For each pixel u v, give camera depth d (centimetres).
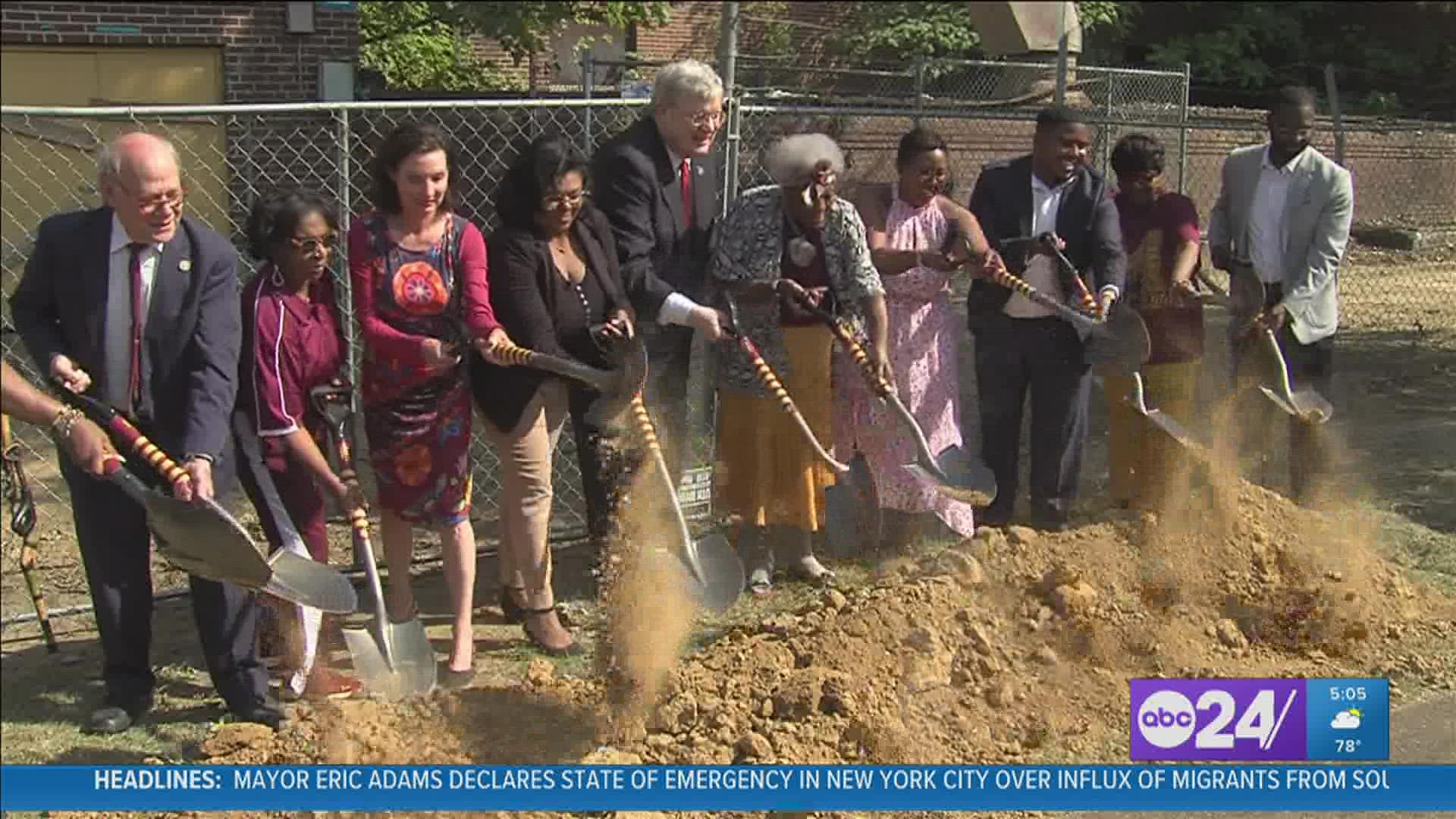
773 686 414
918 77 998
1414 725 414
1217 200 593
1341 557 522
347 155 529
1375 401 751
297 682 422
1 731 404
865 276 481
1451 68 1437
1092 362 532
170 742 401
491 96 1149
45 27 1045
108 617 405
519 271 436
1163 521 528
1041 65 1018
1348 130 691
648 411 479
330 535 559
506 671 449
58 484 650
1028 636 459
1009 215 522
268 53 1103
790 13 1823
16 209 833
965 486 493
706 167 484
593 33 1662
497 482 652
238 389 411
